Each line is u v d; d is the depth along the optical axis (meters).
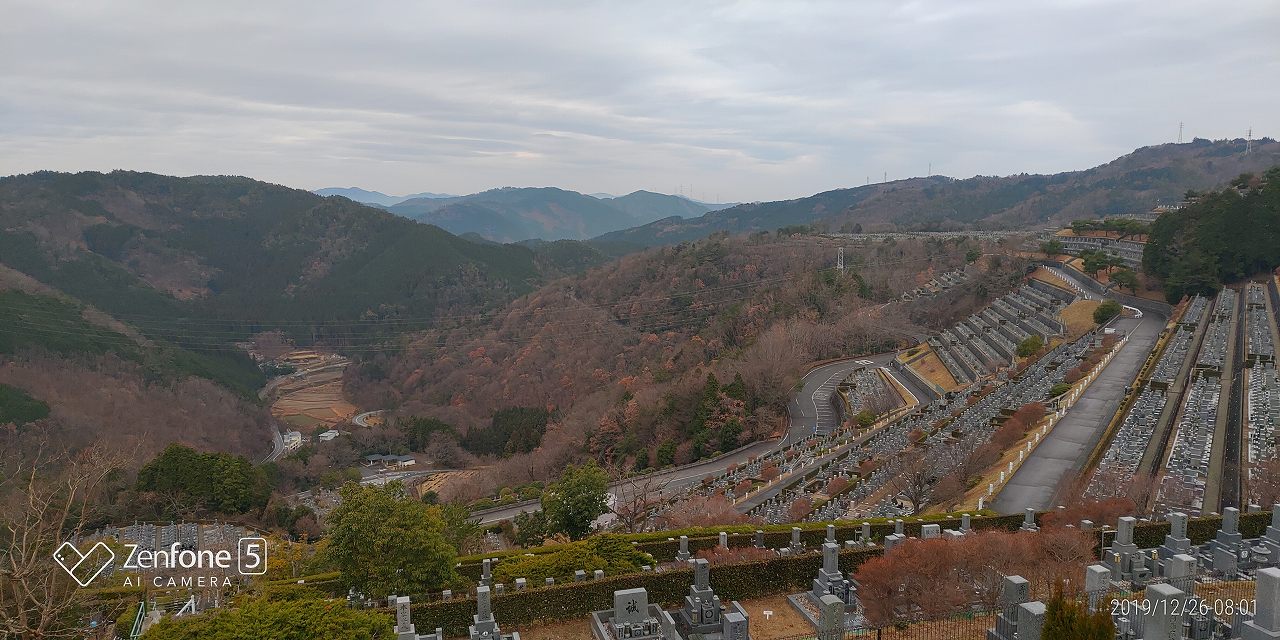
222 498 84.75
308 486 129.88
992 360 114.38
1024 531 40.50
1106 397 79.06
